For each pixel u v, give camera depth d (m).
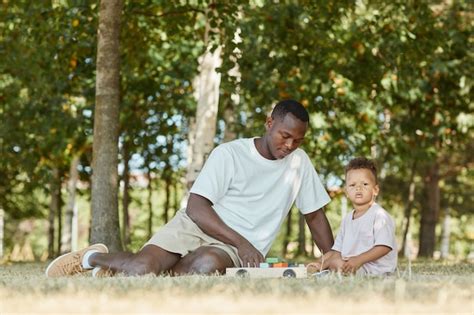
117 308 2.73
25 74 15.55
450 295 3.05
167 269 5.78
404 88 15.08
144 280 3.84
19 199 26.25
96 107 10.89
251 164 6.04
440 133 16.95
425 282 3.64
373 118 16.16
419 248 22.08
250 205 6.05
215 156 6.01
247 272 5.25
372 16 14.71
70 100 16.55
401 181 25.55
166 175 21.69
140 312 2.63
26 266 10.52
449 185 27.11
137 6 13.20
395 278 4.18
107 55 10.85
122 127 18.66
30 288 3.38
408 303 2.86
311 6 13.25
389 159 20.38
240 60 12.02
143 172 22.47
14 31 14.58
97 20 12.87
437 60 15.07
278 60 14.02
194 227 5.91
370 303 2.83
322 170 20.33
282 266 5.39
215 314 2.57
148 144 19.78
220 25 11.64
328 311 2.63
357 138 16.69
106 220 10.75
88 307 2.77
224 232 5.77
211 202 5.98
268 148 6.04
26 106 16.67
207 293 3.15
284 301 2.86
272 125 5.94
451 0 15.77
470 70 15.63
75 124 16.38
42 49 14.52
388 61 14.64
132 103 18.22
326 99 14.88
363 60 14.75
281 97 14.27
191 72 16.19
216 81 12.48
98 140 10.83
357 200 6.16
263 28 13.38
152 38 14.38
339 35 14.42
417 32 14.34
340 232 6.34
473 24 16.45
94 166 10.84
